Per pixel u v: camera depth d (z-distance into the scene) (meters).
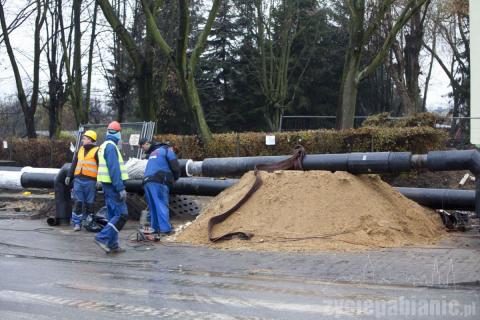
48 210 14.46
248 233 10.16
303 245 9.67
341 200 10.33
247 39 44.12
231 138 22.20
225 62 44.50
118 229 9.79
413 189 12.55
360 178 11.18
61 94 32.22
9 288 7.41
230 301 6.72
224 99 45.41
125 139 18.62
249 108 45.12
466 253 9.18
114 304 6.62
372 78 47.66
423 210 11.85
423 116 19.52
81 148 12.41
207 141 22.47
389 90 47.78
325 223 10.09
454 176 18.34
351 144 19.64
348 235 9.86
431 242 10.26
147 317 6.09
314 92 46.03
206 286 7.49
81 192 12.22
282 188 10.75
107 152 9.77
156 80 29.80
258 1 39.31
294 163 11.64
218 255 9.41
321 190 10.50
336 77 45.84
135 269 8.62
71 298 6.90
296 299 6.77
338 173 10.72
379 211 10.34
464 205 11.92
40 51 31.41
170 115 39.69
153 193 11.20
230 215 10.79
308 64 44.47
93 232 12.18
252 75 44.16
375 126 19.95
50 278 8.01
